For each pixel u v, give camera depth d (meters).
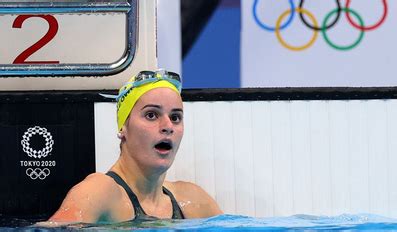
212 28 19.70
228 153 15.20
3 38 14.80
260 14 19.69
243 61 19.75
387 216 15.28
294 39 19.77
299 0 19.66
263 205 15.27
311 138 15.35
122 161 13.55
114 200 12.91
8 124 14.69
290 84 19.83
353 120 15.41
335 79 19.81
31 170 14.73
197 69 19.73
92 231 11.87
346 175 15.39
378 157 15.45
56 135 14.77
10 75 14.60
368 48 19.77
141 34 15.04
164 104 13.33
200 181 15.16
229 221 13.36
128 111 13.45
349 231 12.24
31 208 14.75
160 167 13.27
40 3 14.27
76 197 12.57
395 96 15.42
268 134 15.27
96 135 14.83
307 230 12.30
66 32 14.91
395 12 19.66
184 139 15.13
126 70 15.04
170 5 19.56
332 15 19.69
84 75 14.77
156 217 13.28
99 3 14.38
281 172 15.30
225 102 15.20
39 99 14.69
